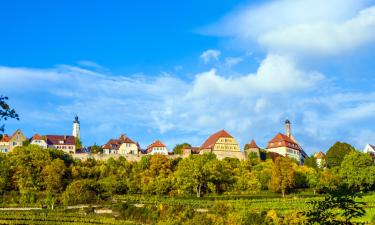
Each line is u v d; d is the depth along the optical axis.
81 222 120.88
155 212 127.25
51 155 185.50
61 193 159.50
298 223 104.50
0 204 142.75
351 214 34.41
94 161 195.38
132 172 185.88
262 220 110.75
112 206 138.62
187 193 162.50
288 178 157.50
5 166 166.12
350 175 164.75
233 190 165.75
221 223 111.50
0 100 36.38
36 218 121.88
